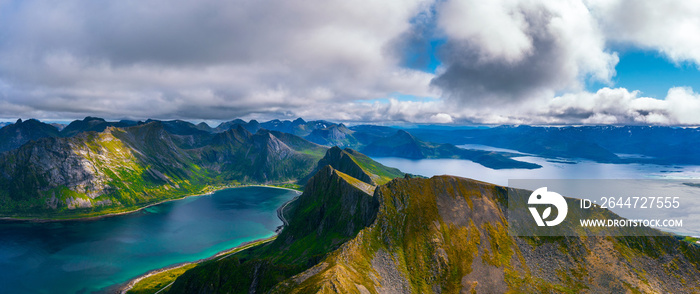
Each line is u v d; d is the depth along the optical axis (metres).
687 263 177.50
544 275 174.88
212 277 188.88
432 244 183.00
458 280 167.25
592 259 181.88
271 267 182.38
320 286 127.69
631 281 168.75
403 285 159.62
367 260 166.88
